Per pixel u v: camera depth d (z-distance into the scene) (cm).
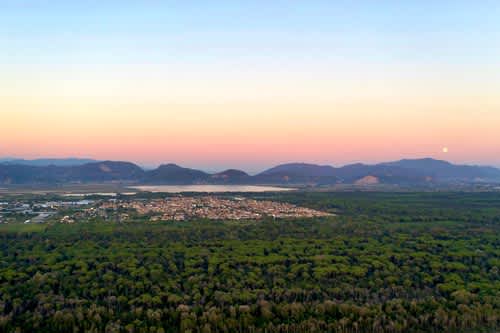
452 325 15800
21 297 16575
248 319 15562
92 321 14912
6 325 14400
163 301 16800
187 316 15438
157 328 14888
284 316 15988
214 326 15200
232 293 17362
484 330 15638
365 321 15738
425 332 15625
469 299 17112
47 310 15625
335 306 16488
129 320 15375
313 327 15362
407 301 17162
